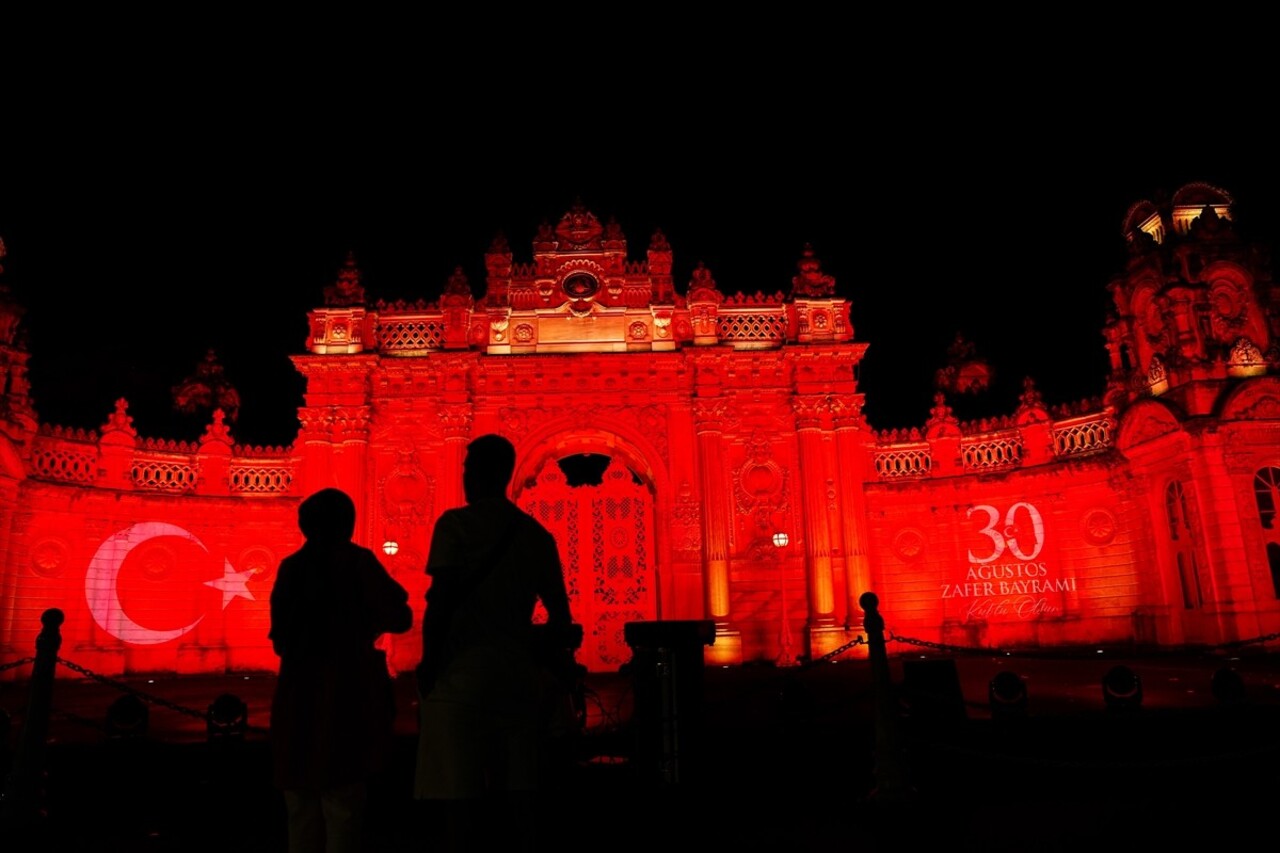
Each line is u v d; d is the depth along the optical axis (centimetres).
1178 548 2292
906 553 2697
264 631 2628
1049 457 2620
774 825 846
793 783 1005
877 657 852
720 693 1670
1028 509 2616
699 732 835
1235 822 807
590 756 1051
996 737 1037
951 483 2692
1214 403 2191
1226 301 2362
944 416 2756
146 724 1070
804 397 2666
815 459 2639
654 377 2672
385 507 2614
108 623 2461
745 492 2656
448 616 507
